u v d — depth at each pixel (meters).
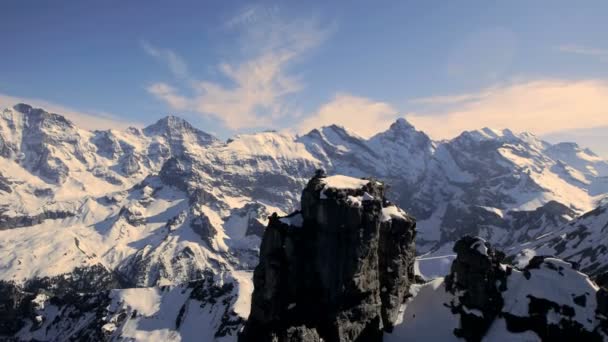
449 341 104.31
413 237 117.44
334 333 96.00
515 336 100.56
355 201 100.38
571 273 106.50
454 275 112.19
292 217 105.31
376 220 102.00
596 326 98.69
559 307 101.81
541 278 106.81
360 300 99.69
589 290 103.25
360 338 98.75
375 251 102.50
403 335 106.06
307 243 101.31
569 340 98.75
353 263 98.44
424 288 115.62
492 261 109.81
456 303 108.69
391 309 108.00
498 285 108.38
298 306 98.94
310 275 100.00
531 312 102.50
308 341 91.75
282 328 96.75
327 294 97.81
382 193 116.69
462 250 110.88
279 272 99.69
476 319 104.81
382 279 109.50
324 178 107.19
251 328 100.88
